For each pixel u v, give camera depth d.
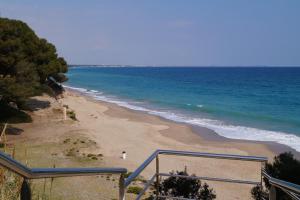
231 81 134.75
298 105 64.44
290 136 36.50
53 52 48.88
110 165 24.72
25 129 32.97
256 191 13.40
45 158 23.86
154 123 42.88
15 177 4.01
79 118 42.94
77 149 27.88
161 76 171.25
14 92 32.41
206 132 38.12
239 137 35.88
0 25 35.84
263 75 186.25
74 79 139.38
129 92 86.12
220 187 20.98
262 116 50.41
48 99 46.91
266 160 4.93
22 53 37.50
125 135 35.34
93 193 15.34
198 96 78.38
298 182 12.17
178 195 14.05
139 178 20.67
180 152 5.14
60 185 12.88
